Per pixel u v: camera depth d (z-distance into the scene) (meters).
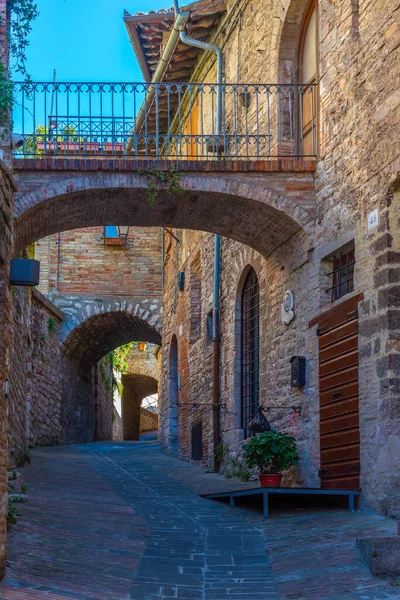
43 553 6.93
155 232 24.12
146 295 23.77
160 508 10.07
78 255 23.73
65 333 22.75
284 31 11.91
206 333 16.47
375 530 7.54
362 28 9.45
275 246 11.68
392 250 8.60
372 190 9.02
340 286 10.22
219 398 14.84
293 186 10.76
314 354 10.34
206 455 15.55
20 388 14.15
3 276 6.34
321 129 10.58
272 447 10.00
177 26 15.20
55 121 11.19
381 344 8.56
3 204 6.17
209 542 8.02
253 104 13.37
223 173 10.79
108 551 7.36
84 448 21.20
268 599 6.08
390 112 8.64
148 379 40.84
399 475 8.20
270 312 12.17
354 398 9.21
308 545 7.50
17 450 13.27
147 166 10.70
